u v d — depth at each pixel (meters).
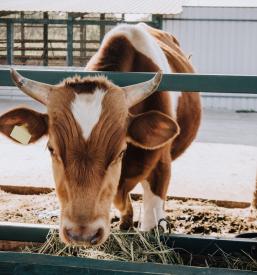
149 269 1.78
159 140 2.42
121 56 2.80
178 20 11.70
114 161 2.24
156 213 2.89
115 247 2.56
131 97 2.30
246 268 2.47
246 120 9.70
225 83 2.28
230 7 11.50
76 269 1.78
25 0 13.10
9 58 11.98
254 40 11.56
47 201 3.93
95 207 2.15
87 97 2.24
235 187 4.45
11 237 2.47
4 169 4.94
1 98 11.80
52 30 18.09
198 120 3.59
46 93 2.29
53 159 2.28
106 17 15.63
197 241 2.47
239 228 3.46
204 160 5.59
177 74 2.30
